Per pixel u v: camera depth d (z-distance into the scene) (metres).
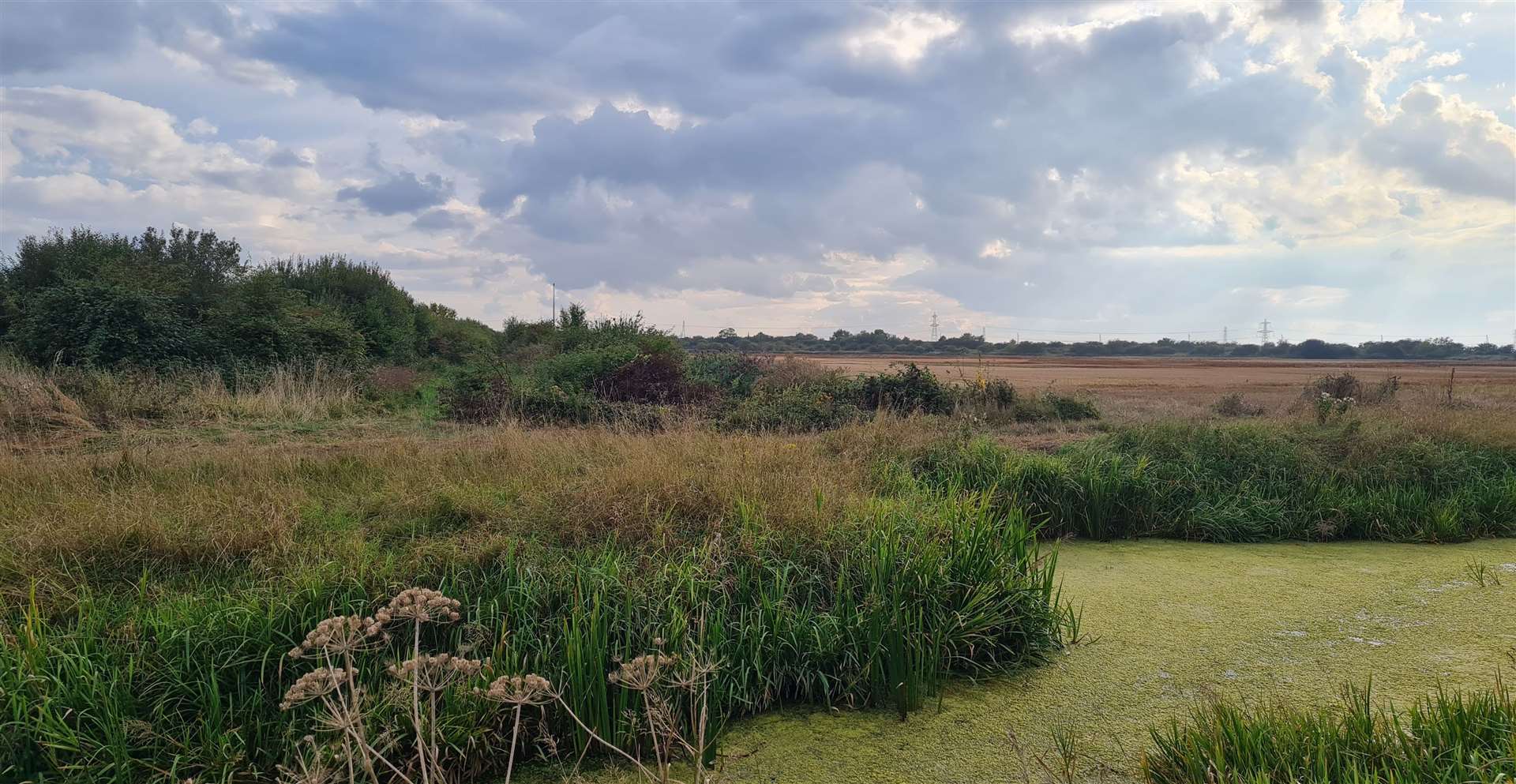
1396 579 5.99
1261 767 2.91
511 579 4.38
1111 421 14.05
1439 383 25.19
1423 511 7.49
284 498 5.58
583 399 13.17
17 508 5.15
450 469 6.76
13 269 18.42
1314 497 7.77
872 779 3.43
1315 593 5.67
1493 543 7.12
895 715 4.00
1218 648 4.69
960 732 3.82
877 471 7.22
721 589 4.48
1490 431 9.48
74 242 19.27
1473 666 4.33
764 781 3.43
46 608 3.96
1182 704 4.00
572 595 4.21
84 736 3.22
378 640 3.85
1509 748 2.89
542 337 30.05
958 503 5.79
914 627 4.40
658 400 14.66
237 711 3.49
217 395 12.69
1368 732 3.15
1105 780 3.32
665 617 4.21
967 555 4.86
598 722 3.69
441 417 13.40
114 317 14.04
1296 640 4.79
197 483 6.11
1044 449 10.06
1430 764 2.88
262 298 16.72
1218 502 7.62
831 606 4.63
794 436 9.96
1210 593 5.70
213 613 3.86
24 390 10.56
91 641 3.64
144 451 7.37
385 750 3.15
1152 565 6.43
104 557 4.50
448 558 4.53
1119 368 57.97
